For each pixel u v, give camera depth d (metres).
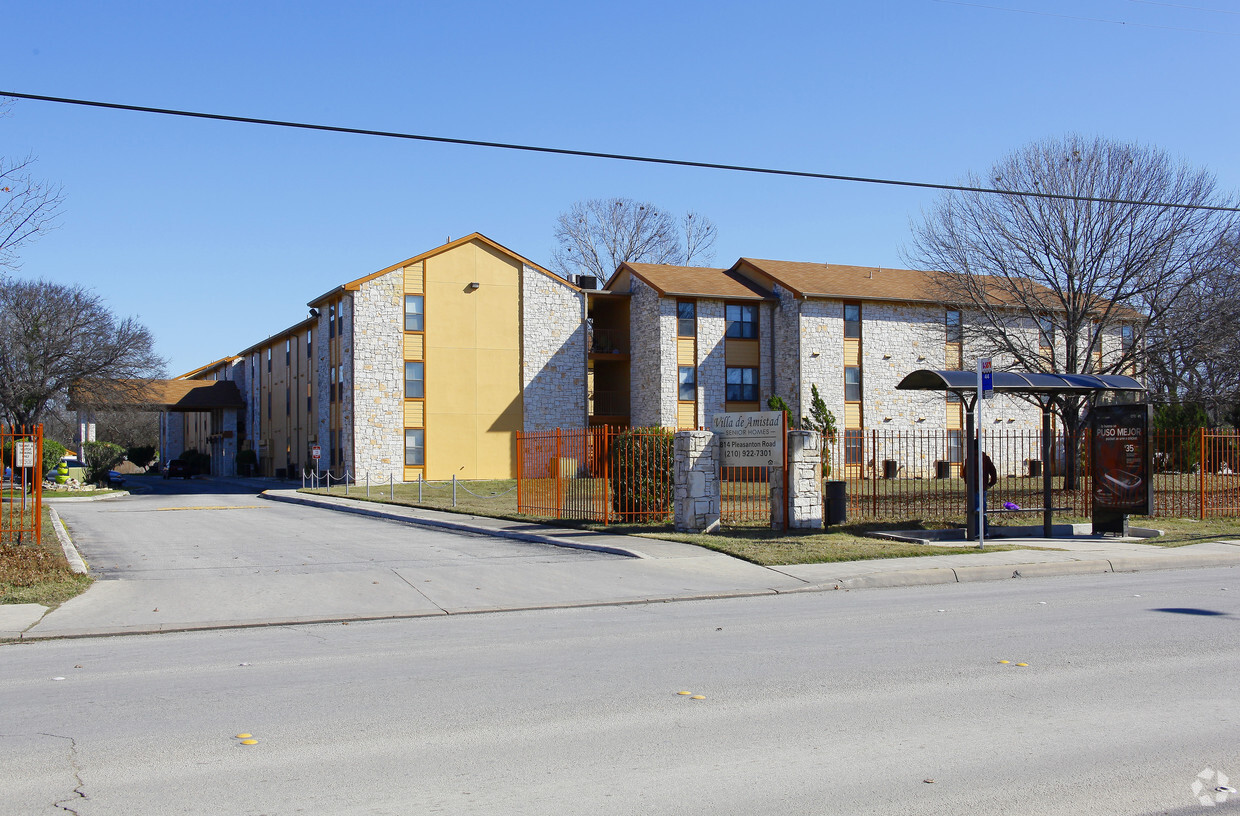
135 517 26.16
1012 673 7.57
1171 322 27.02
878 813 4.67
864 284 45.06
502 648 8.96
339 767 5.43
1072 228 27.75
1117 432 18.14
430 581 13.35
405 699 6.98
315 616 10.90
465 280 43.62
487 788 5.06
